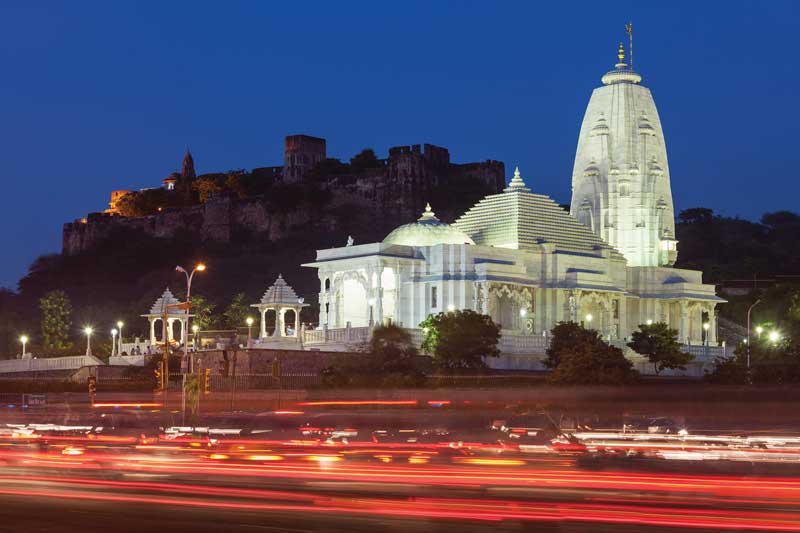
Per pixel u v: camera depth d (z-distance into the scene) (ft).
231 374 568.82
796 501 199.72
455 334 609.01
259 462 263.90
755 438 314.14
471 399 442.50
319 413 354.33
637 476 232.73
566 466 254.68
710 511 189.47
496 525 179.52
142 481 231.30
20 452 294.46
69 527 180.65
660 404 425.28
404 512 190.60
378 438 309.83
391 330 591.78
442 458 268.82
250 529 177.78
